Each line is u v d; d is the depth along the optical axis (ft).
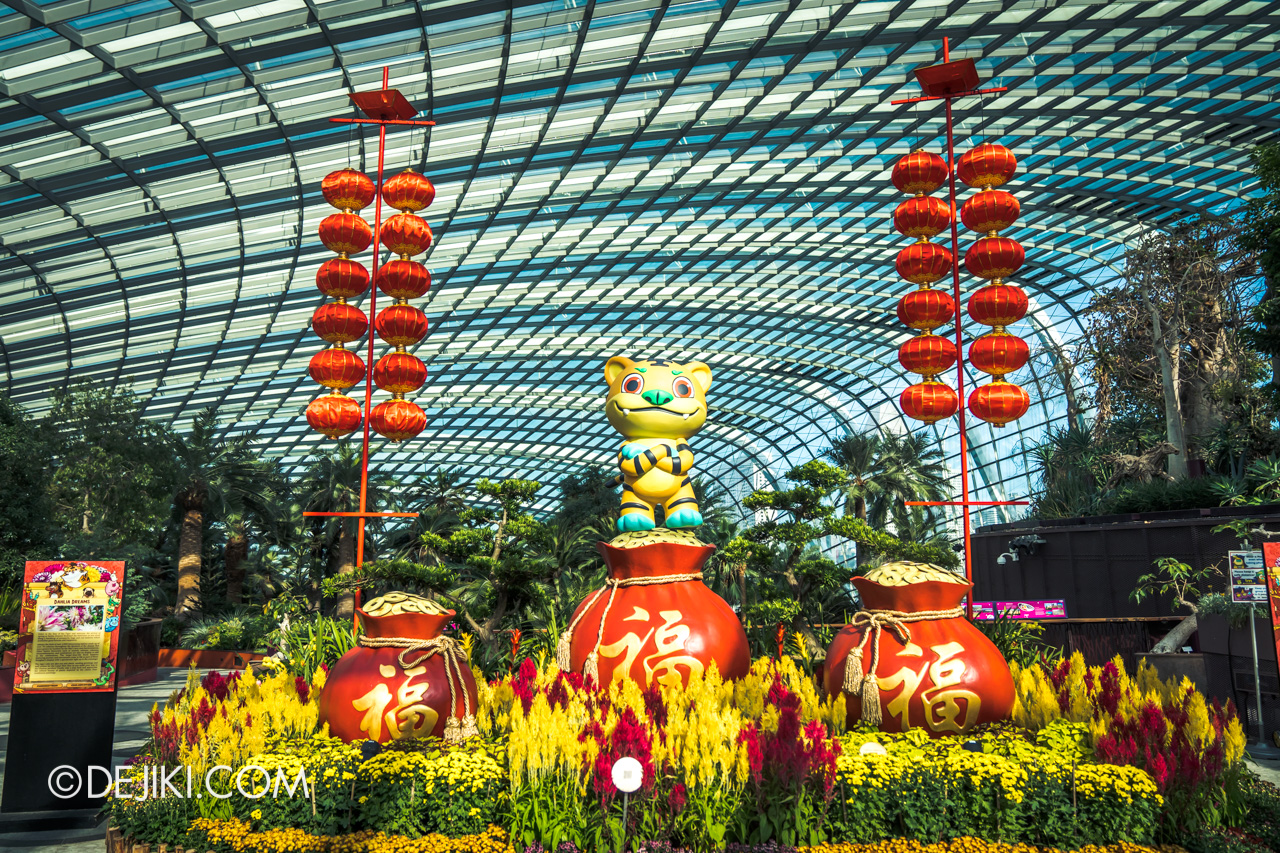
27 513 76.59
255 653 96.63
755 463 234.99
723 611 23.08
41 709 25.14
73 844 22.66
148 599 106.63
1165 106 86.94
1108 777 17.30
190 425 156.97
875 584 21.27
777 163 93.61
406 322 32.99
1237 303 89.81
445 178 84.17
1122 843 16.96
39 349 106.11
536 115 75.82
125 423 100.63
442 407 174.70
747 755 16.83
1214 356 89.66
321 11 57.57
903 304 32.17
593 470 117.91
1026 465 149.38
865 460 119.55
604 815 16.35
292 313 114.62
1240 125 91.97
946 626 21.08
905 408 32.04
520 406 182.50
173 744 20.07
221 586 142.72
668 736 17.29
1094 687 22.75
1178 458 85.87
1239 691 46.80
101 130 65.21
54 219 75.82
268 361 131.64
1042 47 73.72
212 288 99.60
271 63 62.13
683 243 112.47
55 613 25.66
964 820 17.12
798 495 39.34
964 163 31.53
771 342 161.17
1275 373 88.07
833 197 102.58
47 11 51.37
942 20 68.08
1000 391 30.86
